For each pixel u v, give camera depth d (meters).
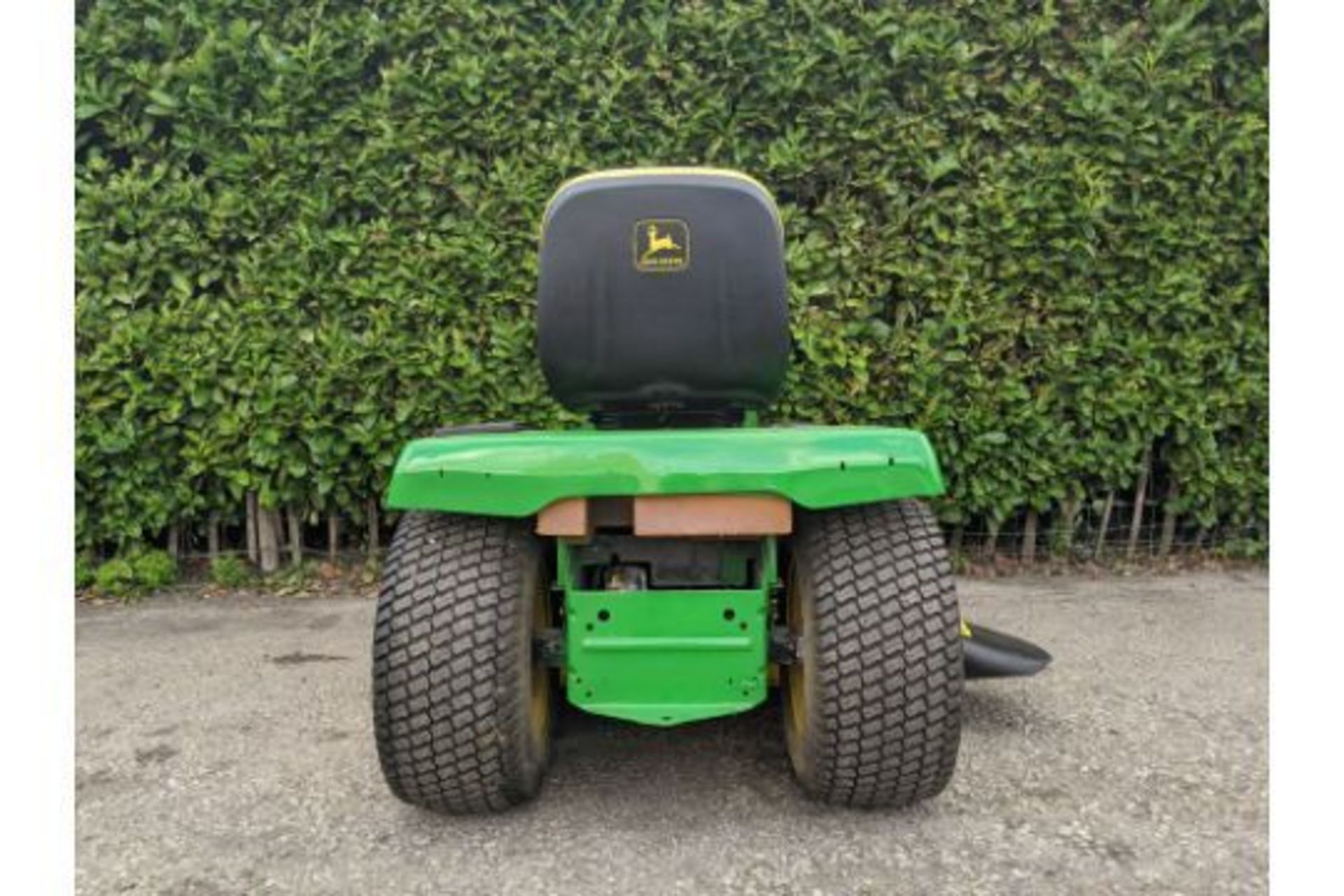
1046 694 3.12
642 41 4.25
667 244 2.31
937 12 4.24
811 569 2.16
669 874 2.08
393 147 4.22
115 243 4.27
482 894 2.02
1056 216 4.27
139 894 2.06
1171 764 2.59
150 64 4.17
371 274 4.32
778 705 3.06
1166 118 4.26
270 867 2.15
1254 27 4.18
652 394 2.39
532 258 4.30
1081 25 4.26
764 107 4.29
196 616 4.20
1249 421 4.55
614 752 2.71
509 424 2.98
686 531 2.05
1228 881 2.04
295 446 4.39
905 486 2.07
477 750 2.11
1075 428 4.52
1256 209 4.34
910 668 2.06
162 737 2.89
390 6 4.20
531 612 2.24
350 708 3.12
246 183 4.26
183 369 4.27
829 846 2.18
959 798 2.40
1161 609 4.11
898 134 4.26
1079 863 2.11
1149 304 4.36
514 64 4.23
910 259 4.39
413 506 2.14
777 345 2.36
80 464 4.31
